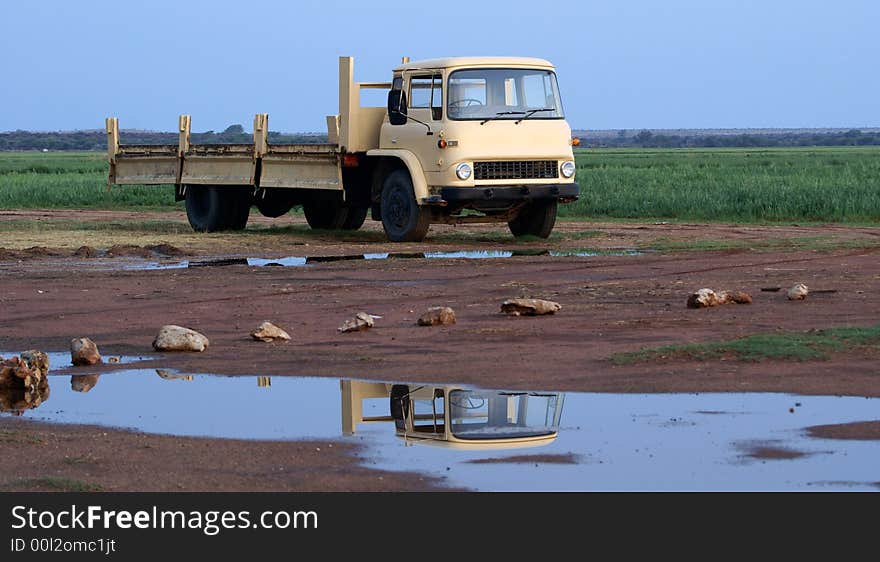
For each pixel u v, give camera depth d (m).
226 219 55.97
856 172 97.88
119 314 28.92
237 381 21.22
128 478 15.18
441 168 45.81
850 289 31.19
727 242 46.50
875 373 20.36
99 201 85.50
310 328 26.58
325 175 49.84
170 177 57.84
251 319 27.98
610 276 35.41
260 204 57.03
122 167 61.06
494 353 23.03
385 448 16.48
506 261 40.31
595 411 18.34
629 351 22.69
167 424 18.05
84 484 14.91
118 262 41.59
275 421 18.14
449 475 15.13
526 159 46.44
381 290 32.84
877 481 14.65
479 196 45.59
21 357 21.97
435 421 17.98
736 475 14.93
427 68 46.53
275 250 45.81
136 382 21.30
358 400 19.50
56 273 37.62
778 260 39.31
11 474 15.37
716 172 108.25
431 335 25.28
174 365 22.75
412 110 47.31
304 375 21.55
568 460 15.69
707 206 65.69
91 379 21.64
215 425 17.91
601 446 16.34
